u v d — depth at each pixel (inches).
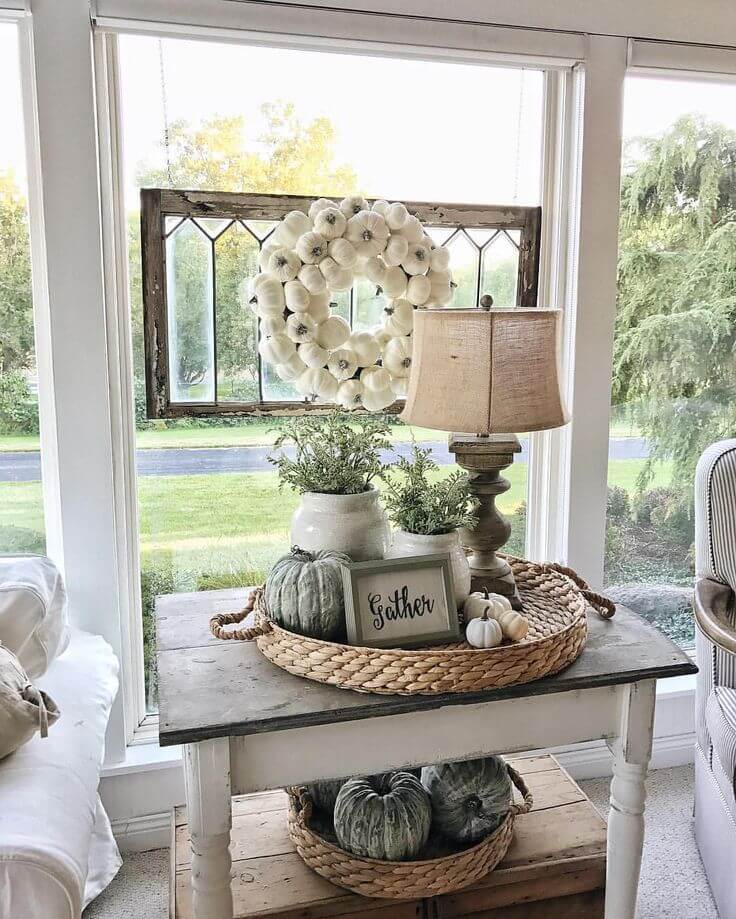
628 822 61.5
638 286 92.2
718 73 87.0
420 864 61.4
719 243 94.0
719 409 97.7
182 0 71.2
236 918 59.9
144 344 79.3
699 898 74.8
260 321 77.4
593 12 81.7
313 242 73.3
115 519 79.5
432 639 56.5
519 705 57.7
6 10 69.2
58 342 74.0
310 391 77.6
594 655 60.5
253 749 52.9
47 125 71.1
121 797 80.6
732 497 75.2
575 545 91.0
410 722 55.4
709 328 95.3
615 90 83.9
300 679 56.3
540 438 92.4
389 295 77.5
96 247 73.5
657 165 90.7
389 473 88.1
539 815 72.1
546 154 87.4
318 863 64.1
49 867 46.4
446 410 59.1
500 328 57.3
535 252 88.0
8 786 51.7
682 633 100.5
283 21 73.6
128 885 76.5
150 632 85.2
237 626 64.7
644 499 97.1
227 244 79.7
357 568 55.4
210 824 52.6
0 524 79.2
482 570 64.9
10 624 62.4
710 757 76.1
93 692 66.7
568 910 66.9
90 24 70.9
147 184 78.3
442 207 84.4
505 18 79.3
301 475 61.7
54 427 77.4
